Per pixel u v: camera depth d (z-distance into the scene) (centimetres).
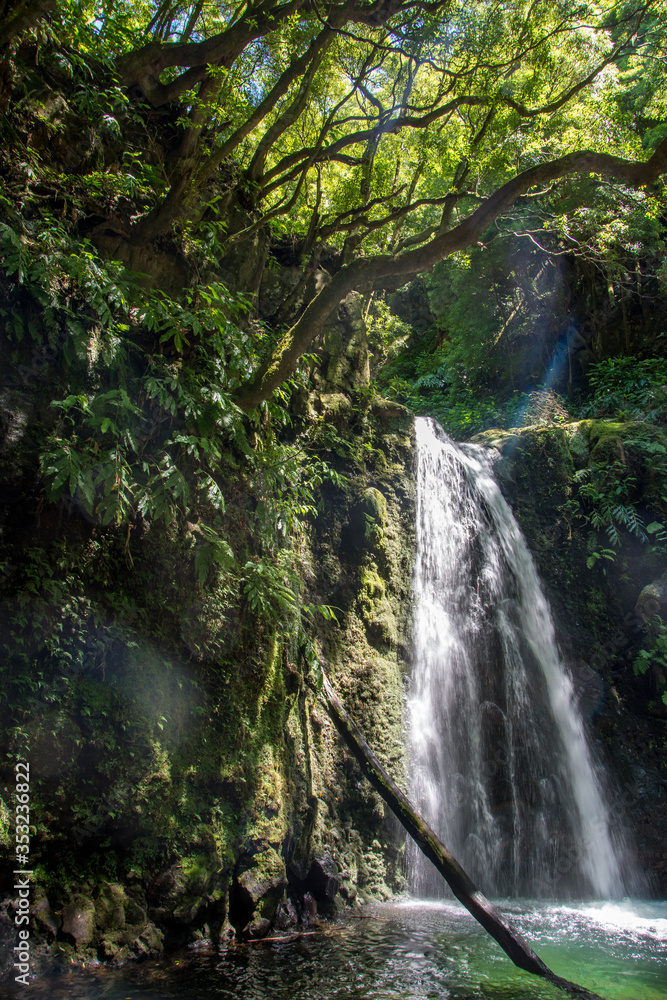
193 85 579
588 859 677
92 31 548
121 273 465
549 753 727
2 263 392
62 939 361
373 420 760
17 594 380
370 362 934
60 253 431
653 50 938
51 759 375
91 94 497
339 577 654
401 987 367
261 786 480
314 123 767
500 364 1423
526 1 648
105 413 444
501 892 637
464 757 683
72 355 437
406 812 478
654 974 409
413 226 1135
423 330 1681
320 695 530
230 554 465
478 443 953
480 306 1395
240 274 669
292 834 497
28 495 397
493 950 432
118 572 442
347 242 784
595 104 951
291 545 623
